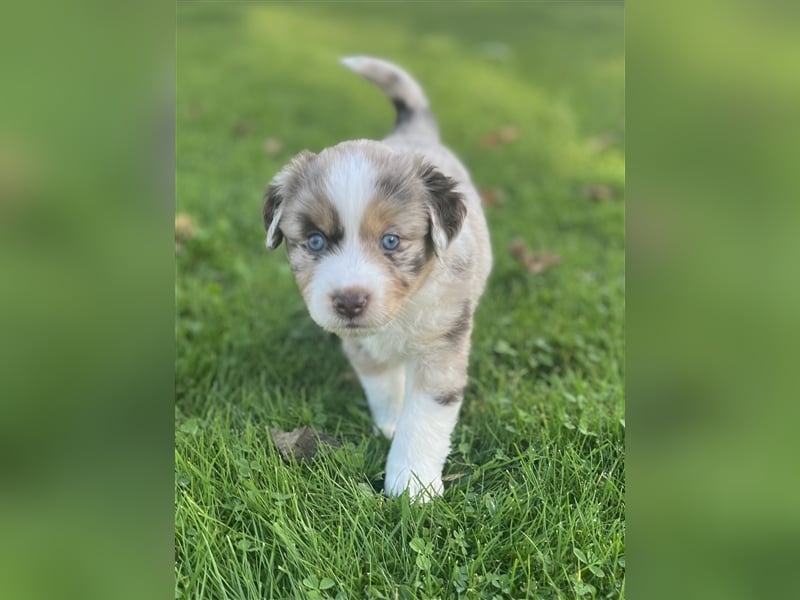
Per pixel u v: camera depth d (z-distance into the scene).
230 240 0.70
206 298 0.61
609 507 0.42
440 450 0.46
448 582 0.38
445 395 0.45
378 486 0.46
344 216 0.39
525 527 0.41
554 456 0.45
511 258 0.68
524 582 0.39
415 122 0.61
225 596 0.38
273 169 0.81
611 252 0.69
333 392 0.54
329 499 0.43
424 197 0.41
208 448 0.46
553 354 0.57
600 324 0.60
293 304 0.62
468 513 0.42
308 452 0.47
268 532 0.41
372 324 0.39
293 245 0.41
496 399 0.52
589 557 0.39
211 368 0.55
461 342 0.46
